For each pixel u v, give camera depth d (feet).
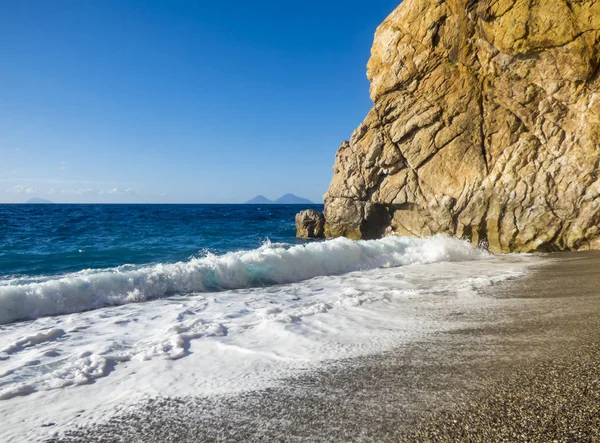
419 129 57.72
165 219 133.28
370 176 62.90
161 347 15.11
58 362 14.11
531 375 10.93
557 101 46.32
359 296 23.30
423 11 57.62
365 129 64.64
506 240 48.60
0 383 12.29
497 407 9.29
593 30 42.34
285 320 18.37
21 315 20.89
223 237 78.23
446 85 55.77
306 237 78.64
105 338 16.97
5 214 161.17
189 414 10.09
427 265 38.65
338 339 15.62
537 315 17.63
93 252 50.57
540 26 45.32
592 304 19.08
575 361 11.68
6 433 9.41
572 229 44.09
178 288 27.40
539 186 46.34
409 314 19.08
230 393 11.20
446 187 54.49
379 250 41.70
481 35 51.31
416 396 10.27
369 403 10.07
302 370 12.65
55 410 10.53
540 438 7.80
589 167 43.06
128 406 10.66
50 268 38.47
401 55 59.52
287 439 8.60
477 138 52.75
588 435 7.74
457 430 8.43
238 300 24.49
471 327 16.43
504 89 50.44
